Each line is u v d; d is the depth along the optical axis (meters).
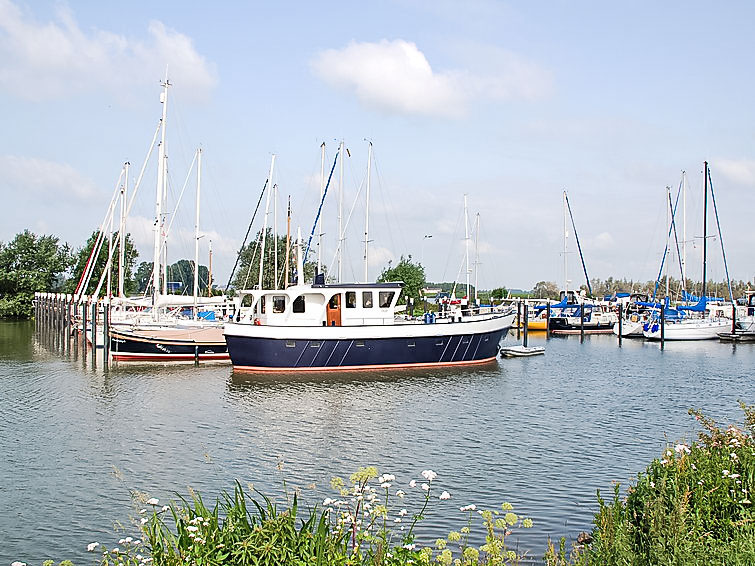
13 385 33.34
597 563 9.27
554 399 30.17
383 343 37.12
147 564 9.11
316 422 25.16
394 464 19.45
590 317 71.75
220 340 41.84
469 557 8.62
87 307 48.06
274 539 7.82
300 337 36.09
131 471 18.86
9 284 91.06
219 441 22.27
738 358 47.78
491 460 19.78
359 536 8.80
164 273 51.44
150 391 31.59
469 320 39.69
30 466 19.34
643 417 26.22
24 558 13.23
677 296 76.00
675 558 8.21
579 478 17.97
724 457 11.45
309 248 48.69
